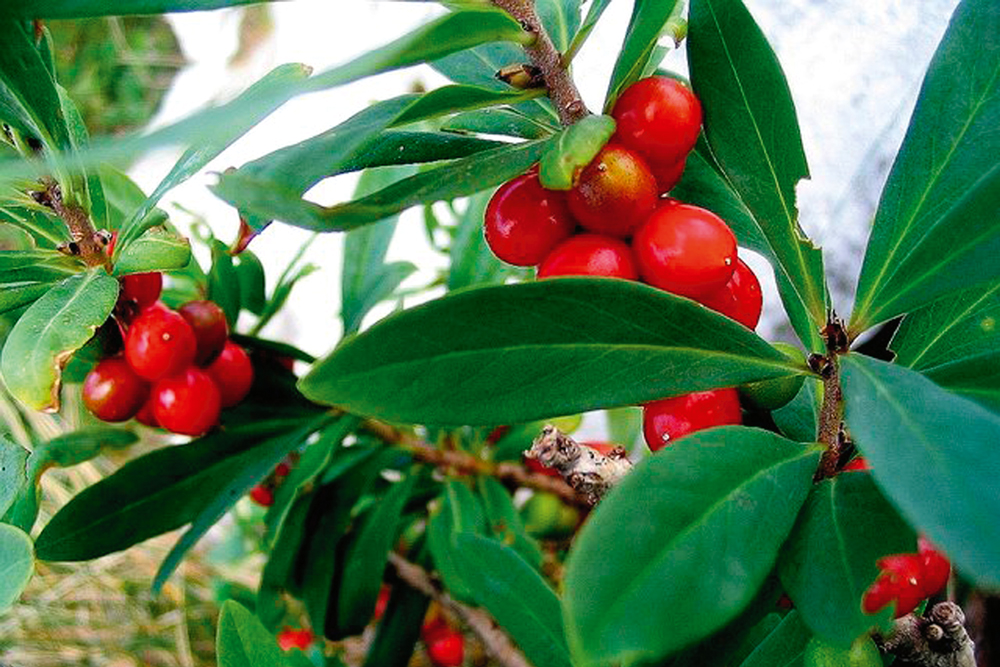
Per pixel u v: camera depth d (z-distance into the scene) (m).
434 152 0.13
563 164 0.11
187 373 0.16
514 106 0.14
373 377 0.11
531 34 0.12
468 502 0.21
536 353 0.11
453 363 0.11
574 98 0.13
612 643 0.09
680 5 0.13
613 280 0.11
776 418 0.14
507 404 0.11
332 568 0.20
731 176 0.13
